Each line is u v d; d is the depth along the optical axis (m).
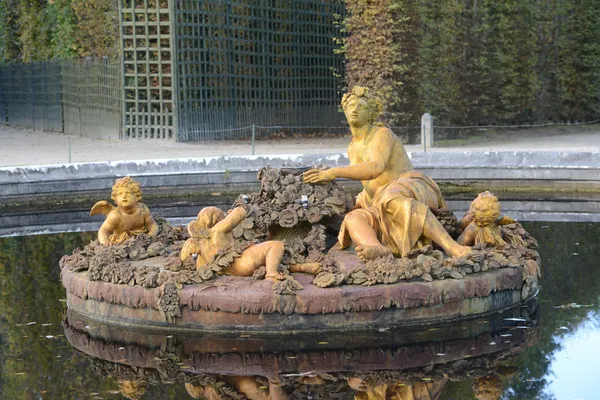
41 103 30.31
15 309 9.43
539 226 13.53
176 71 23.70
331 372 7.36
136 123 24.41
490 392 6.91
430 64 24.39
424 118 22.17
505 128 27.11
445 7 24.69
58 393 7.02
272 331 8.05
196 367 7.53
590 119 30.14
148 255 9.08
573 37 29.30
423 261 8.37
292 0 26.69
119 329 8.50
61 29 29.83
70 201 16.95
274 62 26.53
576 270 10.62
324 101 28.08
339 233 8.83
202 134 24.44
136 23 23.78
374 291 8.07
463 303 8.41
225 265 8.27
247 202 9.16
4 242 13.04
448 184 17.94
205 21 24.53
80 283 8.89
